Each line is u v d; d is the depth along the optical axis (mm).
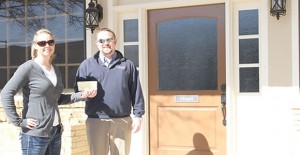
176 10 5094
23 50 5680
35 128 3164
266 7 4578
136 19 5211
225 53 4848
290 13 4492
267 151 4602
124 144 3717
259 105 4695
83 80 3717
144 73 5113
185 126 5047
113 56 3709
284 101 4516
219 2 4867
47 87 3201
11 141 4852
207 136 4953
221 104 4867
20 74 3131
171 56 5117
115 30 5203
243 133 4750
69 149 4660
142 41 5102
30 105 3176
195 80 5020
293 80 4477
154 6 5059
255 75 4723
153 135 5172
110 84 3650
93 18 5113
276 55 4543
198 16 5004
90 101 3699
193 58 5027
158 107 5164
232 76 4758
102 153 3695
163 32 5148
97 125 3680
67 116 5348
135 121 3695
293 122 4367
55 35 5520
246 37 4750
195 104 5008
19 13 5703
